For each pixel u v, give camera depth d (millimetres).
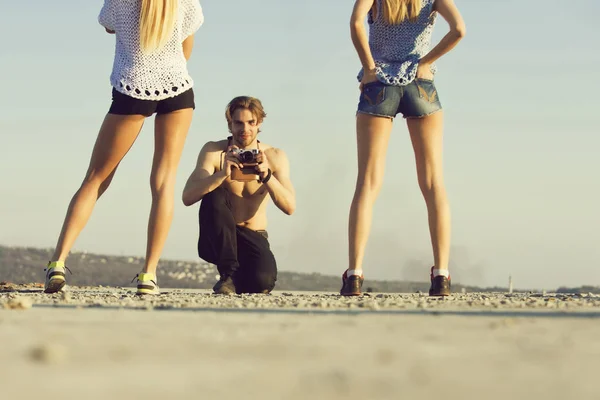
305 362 2121
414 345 2545
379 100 7129
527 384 1762
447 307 4719
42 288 8750
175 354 2264
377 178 7203
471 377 1854
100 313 3984
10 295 6340
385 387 1680
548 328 3191
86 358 2145
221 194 7570
